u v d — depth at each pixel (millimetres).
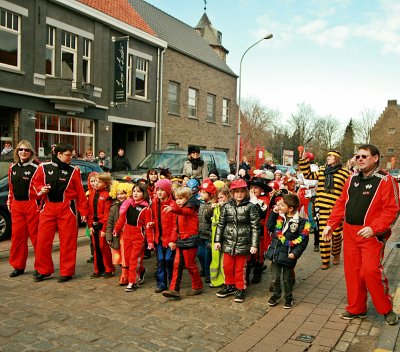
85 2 17031
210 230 6309
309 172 7762
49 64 15852
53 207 6059
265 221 6289
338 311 5055
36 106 15117
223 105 28906
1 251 7633
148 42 20672
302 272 6992
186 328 4449
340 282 6355
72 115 16578
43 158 9781
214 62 27516
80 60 16922
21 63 14586
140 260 5848
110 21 17984
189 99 25016
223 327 4512
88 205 6312
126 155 22234
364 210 4477
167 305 5172
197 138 25656
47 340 4020
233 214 5387
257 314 4938
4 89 13938
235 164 20734
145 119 20938
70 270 6125
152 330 4363
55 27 15844
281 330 4441
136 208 5746
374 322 4695
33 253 7719
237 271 5414
